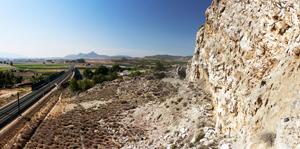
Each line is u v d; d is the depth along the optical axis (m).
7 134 43.56
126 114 43.59
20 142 35.84
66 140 32.06
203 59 46.00
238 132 16.64
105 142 30.86
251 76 17.09
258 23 17.09
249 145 11.23
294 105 9.54
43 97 91.25
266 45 15.72
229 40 22.89
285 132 8.87
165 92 58.69
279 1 14.30
